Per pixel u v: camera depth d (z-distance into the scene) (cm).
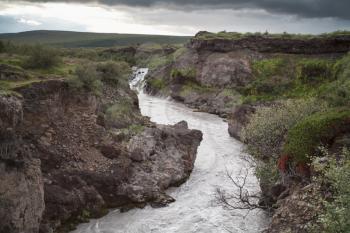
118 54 9812
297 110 2198
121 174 2162
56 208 1841
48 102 2120
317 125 1627
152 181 2248
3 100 1503
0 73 2164
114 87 3219
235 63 5912
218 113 5119
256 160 2334
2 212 1434
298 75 5378
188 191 2367
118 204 2100
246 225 1936
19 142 1612
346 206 1073
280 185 1884
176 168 2477
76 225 1902
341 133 1596
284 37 6234
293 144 1689
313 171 1516
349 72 4497
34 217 1597
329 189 1388
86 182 2034
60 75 2517
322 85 4975
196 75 6244
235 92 5512
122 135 2405
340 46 5825
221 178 2586
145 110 5094
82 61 3612
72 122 2248
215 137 3753
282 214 1530
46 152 1989
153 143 2494
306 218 1416
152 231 1880
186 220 1992
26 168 1584
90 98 2433
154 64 8494
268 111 2344
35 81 2155
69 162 2059
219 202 2114
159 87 6800
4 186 1462
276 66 5781
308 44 5934
